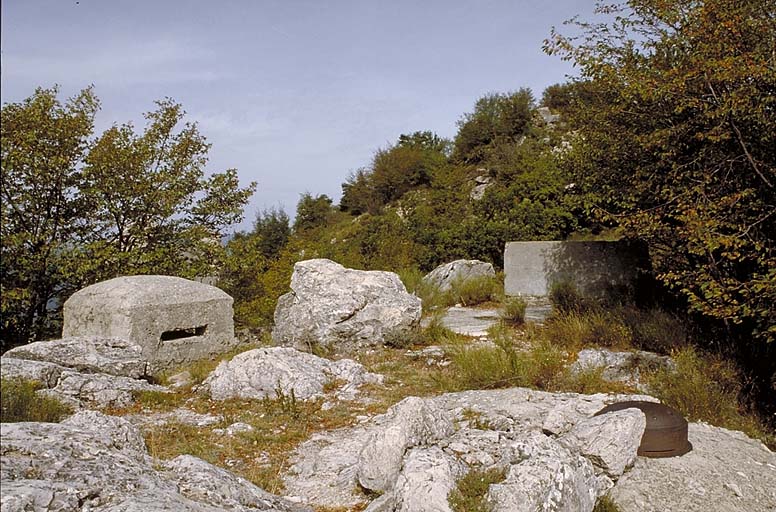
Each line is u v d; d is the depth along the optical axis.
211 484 3.83
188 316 8.84
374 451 4.39
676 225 9.27
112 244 11.84
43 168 10.81
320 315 9.57
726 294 6.91
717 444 5.50
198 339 9.01
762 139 7.67
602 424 4.79
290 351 7.79
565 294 12.43
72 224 11.74
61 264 11.01
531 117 37.94
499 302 14.05
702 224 7.24
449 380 7.55
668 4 8.83
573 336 9.11
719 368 7.23
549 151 26.92
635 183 9.44
